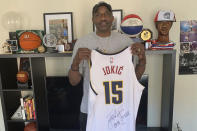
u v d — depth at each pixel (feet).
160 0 5.79
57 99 5.85
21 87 5.87
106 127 4.13
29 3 6.05
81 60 3.92
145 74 5.65
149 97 6.41
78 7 5.98
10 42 5.48
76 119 5.95
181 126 6.56
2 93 5.63
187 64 6.10
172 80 5.17
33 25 6.17
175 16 5.84
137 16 5.32
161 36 5.40
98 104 4.05
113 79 4.00
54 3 6.00
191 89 6.28
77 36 6.14
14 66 6.27
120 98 4.07
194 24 5.87
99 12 4.04
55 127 6.07
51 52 5.41
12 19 6.15
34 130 6.06
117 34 4.38
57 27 6.06
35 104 5.57
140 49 3.95
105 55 3.93
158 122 6.54
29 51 5.45
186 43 5.98
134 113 4.12
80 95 5.77
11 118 6.01
